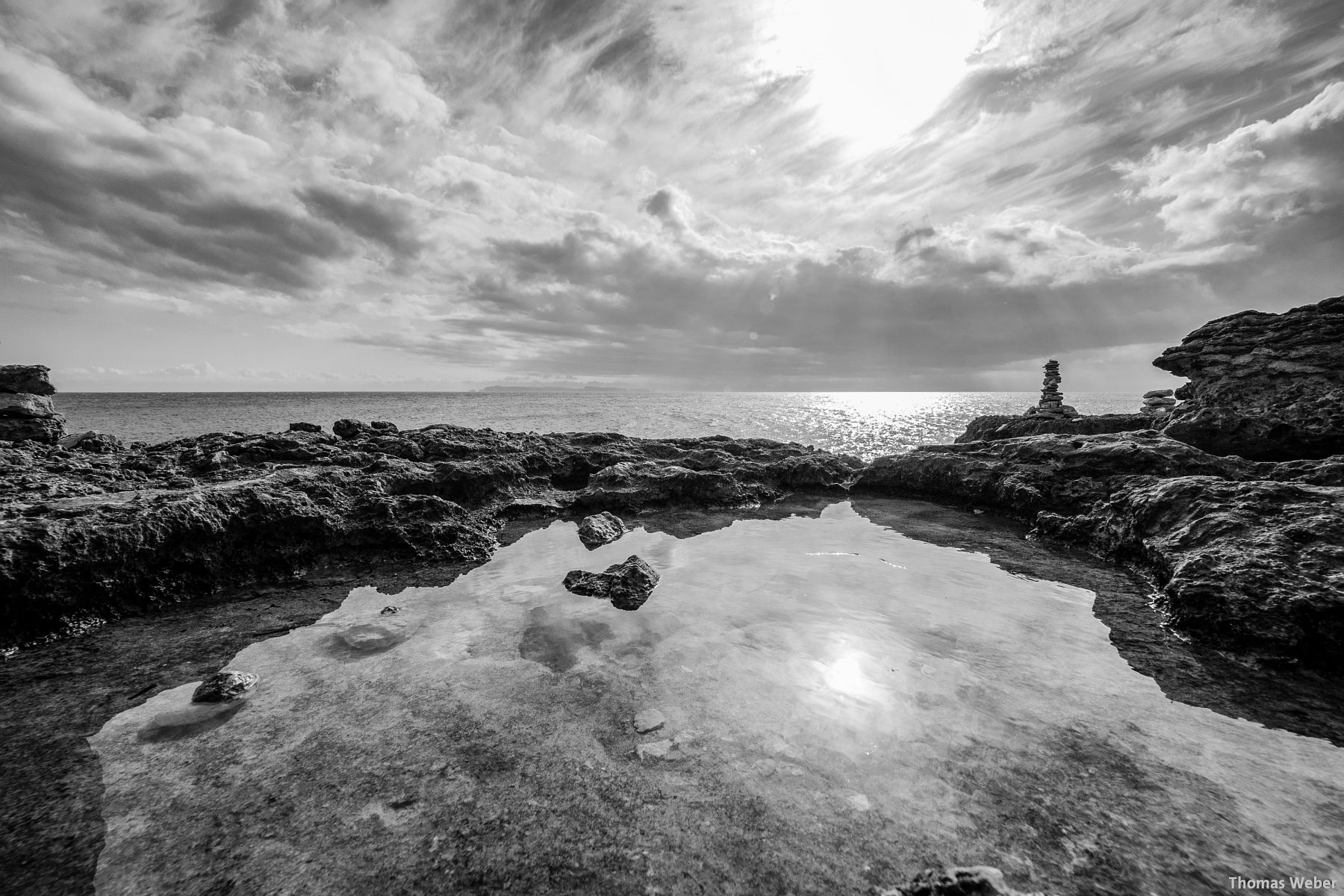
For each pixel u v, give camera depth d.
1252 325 16.25
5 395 19.53
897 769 4.86
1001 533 13.73
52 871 3.96
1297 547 8.07
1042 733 5.41
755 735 5.34
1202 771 4.89
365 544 11.86
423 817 4.42
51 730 5.72
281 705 6.09
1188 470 13.25
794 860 3.92
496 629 7.97
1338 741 5.36
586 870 3.89
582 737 5.39
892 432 57.28
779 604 8.72
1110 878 3.80
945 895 3.51
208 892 3.80
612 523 13.96
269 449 18.14
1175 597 8.02
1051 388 26.53
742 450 23.00
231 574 10.34
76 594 8.65
